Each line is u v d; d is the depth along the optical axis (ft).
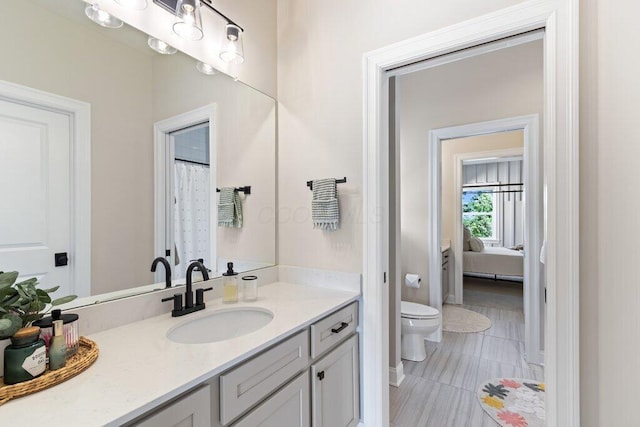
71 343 2.75
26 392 2.27
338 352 4.66
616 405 3.52
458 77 9.58
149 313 4.07
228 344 3.23
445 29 4.45
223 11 5.16
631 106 3.45
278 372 3.55
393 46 4.90
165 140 4.48
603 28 3.57
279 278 6.19
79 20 3.60
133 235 4.11
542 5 3.79
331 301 4.76
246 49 5.60
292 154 6.10
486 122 9.10
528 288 8.16
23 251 3.18
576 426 3.59
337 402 4.64
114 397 2.27
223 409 2.88
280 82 6.26
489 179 22.97
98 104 3.78
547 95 3.79
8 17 3.10
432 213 10.12
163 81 4.44
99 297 3.73
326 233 5.65
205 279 4.52
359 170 5.28
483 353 8.68
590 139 3.62
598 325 3.59
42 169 3.34
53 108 3.42
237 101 5.49
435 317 8.13
